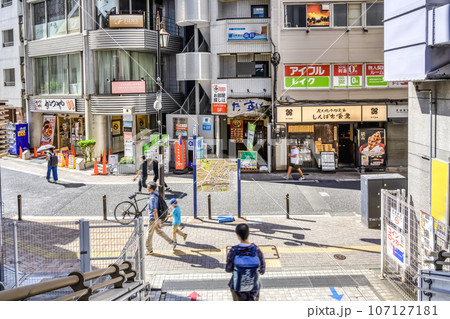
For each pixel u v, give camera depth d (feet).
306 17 66.90
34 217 45.50
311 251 35.19
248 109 70.23
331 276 29.99
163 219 42.52
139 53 77.87
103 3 75.05
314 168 69.97
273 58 67.31
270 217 45.01
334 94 67.77
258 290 17.39
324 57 67.05
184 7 70.90
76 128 84.38
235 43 70.28
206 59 71.51
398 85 67.41
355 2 66.28
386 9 33.96
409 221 26.53
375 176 41.73
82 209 48.70
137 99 72.38
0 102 29.96
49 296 25.36
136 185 60.23
